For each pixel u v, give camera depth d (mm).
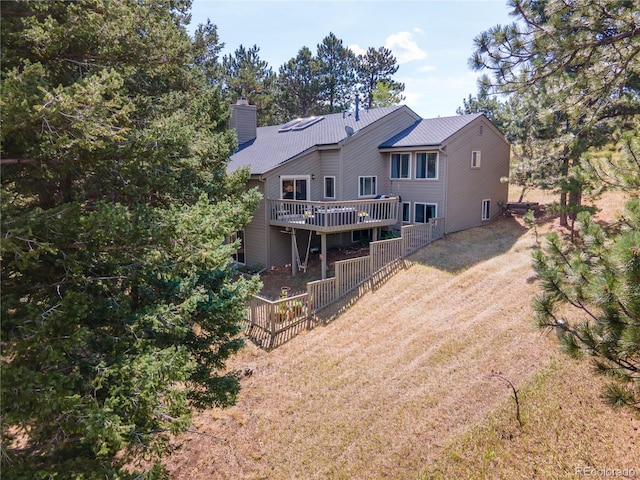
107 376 4781
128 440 4676
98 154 5648
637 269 3961
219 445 8695
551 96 7383
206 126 11867
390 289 14836
